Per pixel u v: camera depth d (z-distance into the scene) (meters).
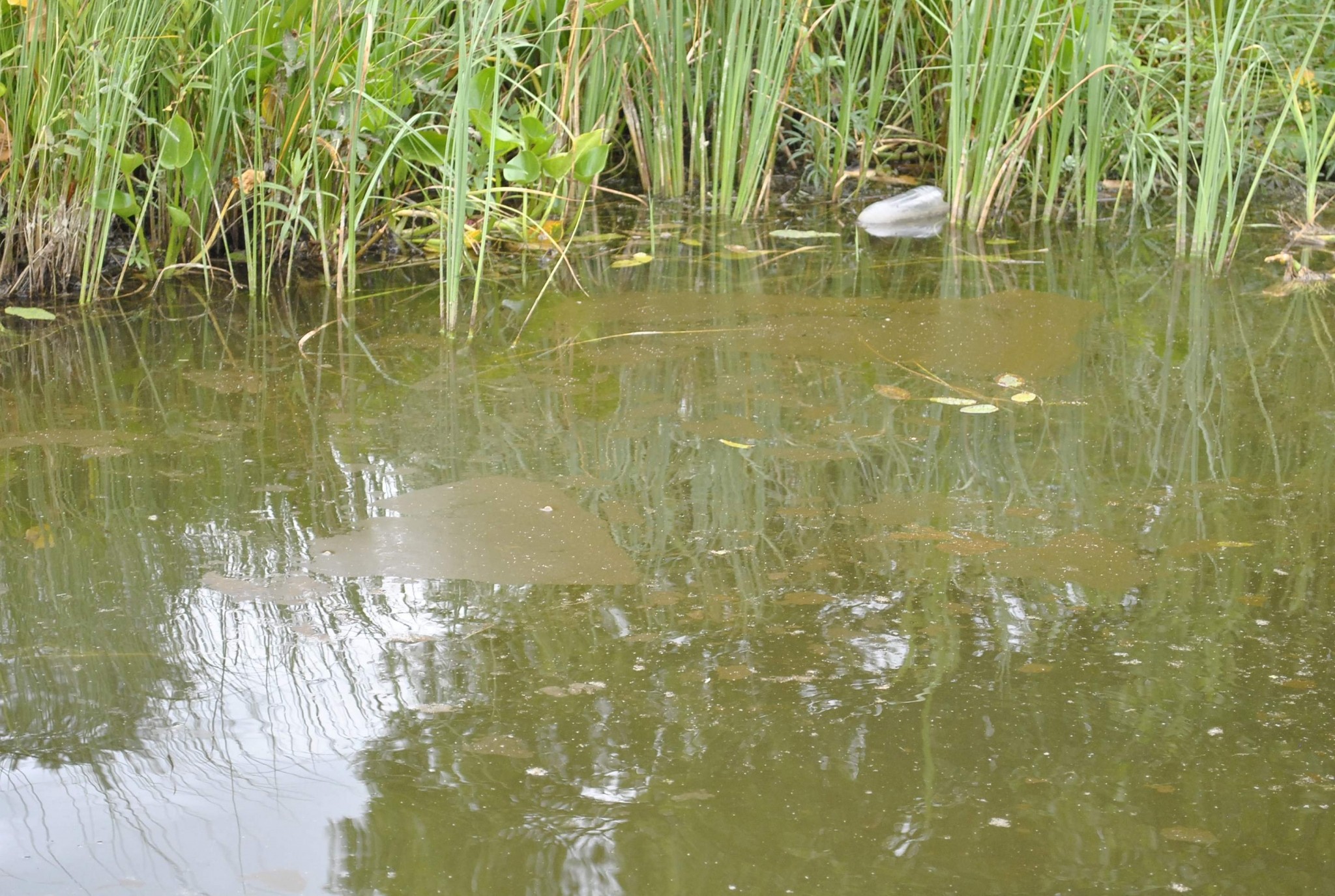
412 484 2.21
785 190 4.86
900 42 4.97
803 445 2.38
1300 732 1.47
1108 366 2.84
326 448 2.38
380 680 1.60
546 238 3.90
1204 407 2.57
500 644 1.68
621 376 2.79
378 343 3.03
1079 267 3.74
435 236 3.93
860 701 1.54
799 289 3.52
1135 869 1.25
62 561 1.93
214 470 2.27
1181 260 3.81
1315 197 4.41
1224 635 1.69
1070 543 1.97
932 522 2.04
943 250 3.99
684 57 4.45
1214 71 4.41
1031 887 1.22
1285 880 1.23
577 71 4.02
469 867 1.26
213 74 3.33
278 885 1.23
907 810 1.34
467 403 2.62
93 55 3.08
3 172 3.22
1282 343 2.98
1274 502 2.11
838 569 1.89
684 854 1.27
